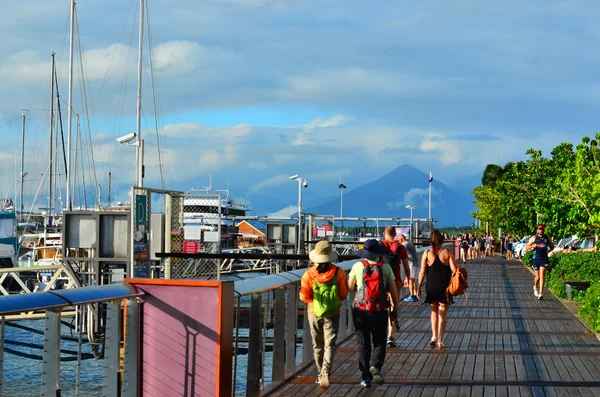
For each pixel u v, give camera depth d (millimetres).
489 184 104188
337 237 63438
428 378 11555
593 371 12133
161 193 24438
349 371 12094
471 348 14492
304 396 10250
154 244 26250
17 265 47750
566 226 34062
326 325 10719
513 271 44062
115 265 24484
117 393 7336
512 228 63188
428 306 22266
